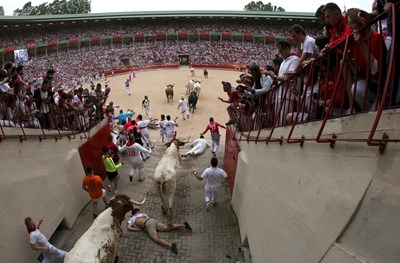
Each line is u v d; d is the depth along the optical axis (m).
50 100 10.98
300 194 5.06
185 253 8.63
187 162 14.96
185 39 65.44
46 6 105.25
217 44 63.59
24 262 7.20
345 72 4.15
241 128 11.41
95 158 13.05
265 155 7.38
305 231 4.67
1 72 8.41
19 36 55.75
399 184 2.87
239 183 10.14
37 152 8.63
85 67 53.38
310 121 4.95
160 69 54.34
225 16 64.44
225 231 9.59
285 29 63.97
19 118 8.27
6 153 7.27
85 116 13.30
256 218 7.54
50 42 56.25
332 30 6.05
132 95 34.91
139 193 12.03
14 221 7.18
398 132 2.94
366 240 3.31
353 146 3.62
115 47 62.34
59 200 9.30
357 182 3.52
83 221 10.10
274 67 8.61
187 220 10.22
